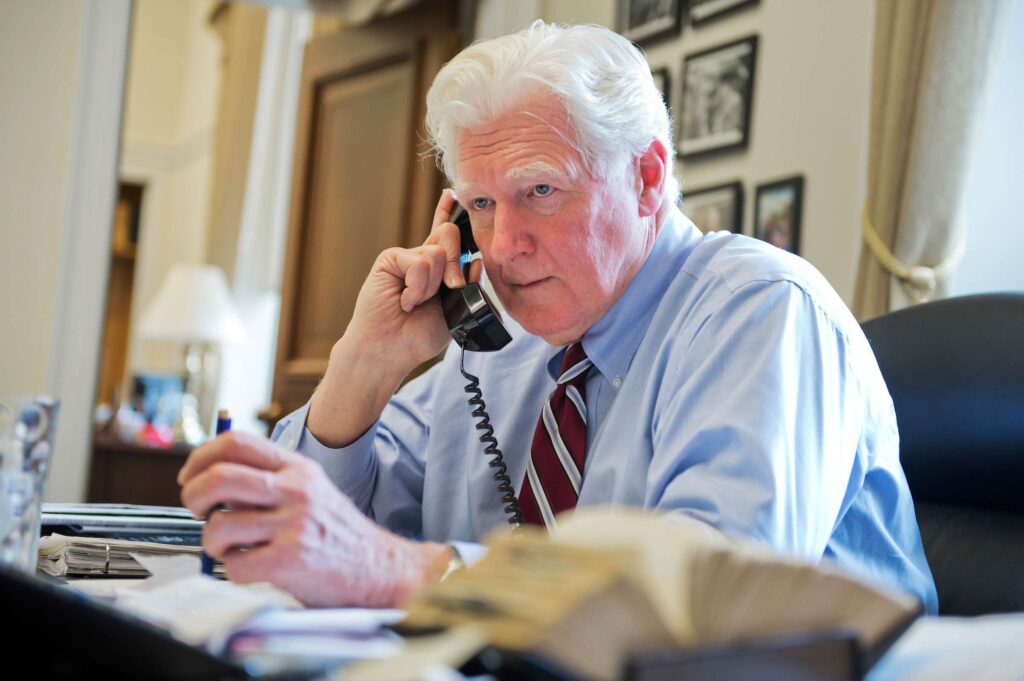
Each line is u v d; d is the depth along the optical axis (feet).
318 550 2.72
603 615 1.69
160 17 24.21
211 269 19.40
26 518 2.74
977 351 4.46
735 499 3.25
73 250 10.66
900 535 4.22
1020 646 2.00
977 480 4.38
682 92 9.70
